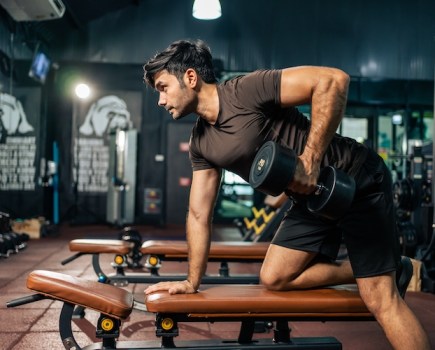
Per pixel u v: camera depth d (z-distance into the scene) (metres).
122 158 9.00
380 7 9.66
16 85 8.38
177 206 9.73
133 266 4.56
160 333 1.54
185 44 1.60
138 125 9.64
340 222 1.64
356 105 10.01
